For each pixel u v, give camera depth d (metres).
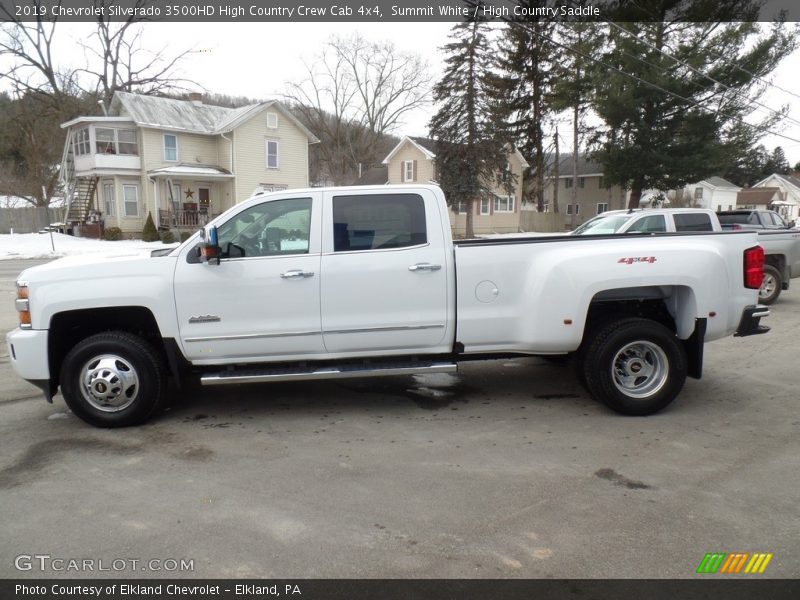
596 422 5.13
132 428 5.10
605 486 3.90
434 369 5.15
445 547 3.20
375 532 3.36
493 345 5.28
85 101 41.09
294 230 5.13
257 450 4.59
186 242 5.09
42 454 4.55
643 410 5.22
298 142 38.38
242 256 5.08
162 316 4.98
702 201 60.75
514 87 40.84
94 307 4.95
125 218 34.12
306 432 4.97
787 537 3.26
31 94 40.34
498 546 3.20
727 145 28.02
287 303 5.06
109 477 4.12
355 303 5.10
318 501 3.74
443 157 35.44
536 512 3.56
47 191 45.78
